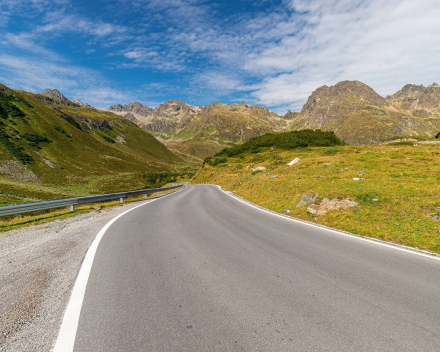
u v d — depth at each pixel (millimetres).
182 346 2449
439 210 7836
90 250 5730
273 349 2402
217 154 90250
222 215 10969
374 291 3715
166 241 6543
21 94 166000
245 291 3668
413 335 2654
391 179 13578
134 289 3721
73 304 3277
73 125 191375
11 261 5051
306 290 3719
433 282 4062
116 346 2453
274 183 18469
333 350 2398
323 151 44281
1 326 2787
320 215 9859
